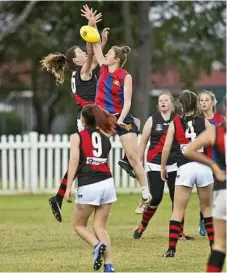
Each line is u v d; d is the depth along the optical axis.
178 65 137.12
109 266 32.19
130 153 40.28
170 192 43.81
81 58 40.22
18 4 124.81
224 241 27.39
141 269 34.38
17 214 57.81
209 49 127.62
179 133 37.31
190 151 27.48
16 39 130.12
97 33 38.59
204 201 37.59
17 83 150.12
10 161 75.75
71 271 34.09
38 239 44.44
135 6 118.38
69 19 119.25
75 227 32.38
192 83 135.25
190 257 37.75
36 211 59.78
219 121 43.72
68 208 60.50
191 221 53.22
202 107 43.69
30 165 76.06
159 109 44.06
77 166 31.77
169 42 131.12
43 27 129.38
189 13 118.81
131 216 56.16
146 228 49.00
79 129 40.28
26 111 173.75
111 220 53.75
